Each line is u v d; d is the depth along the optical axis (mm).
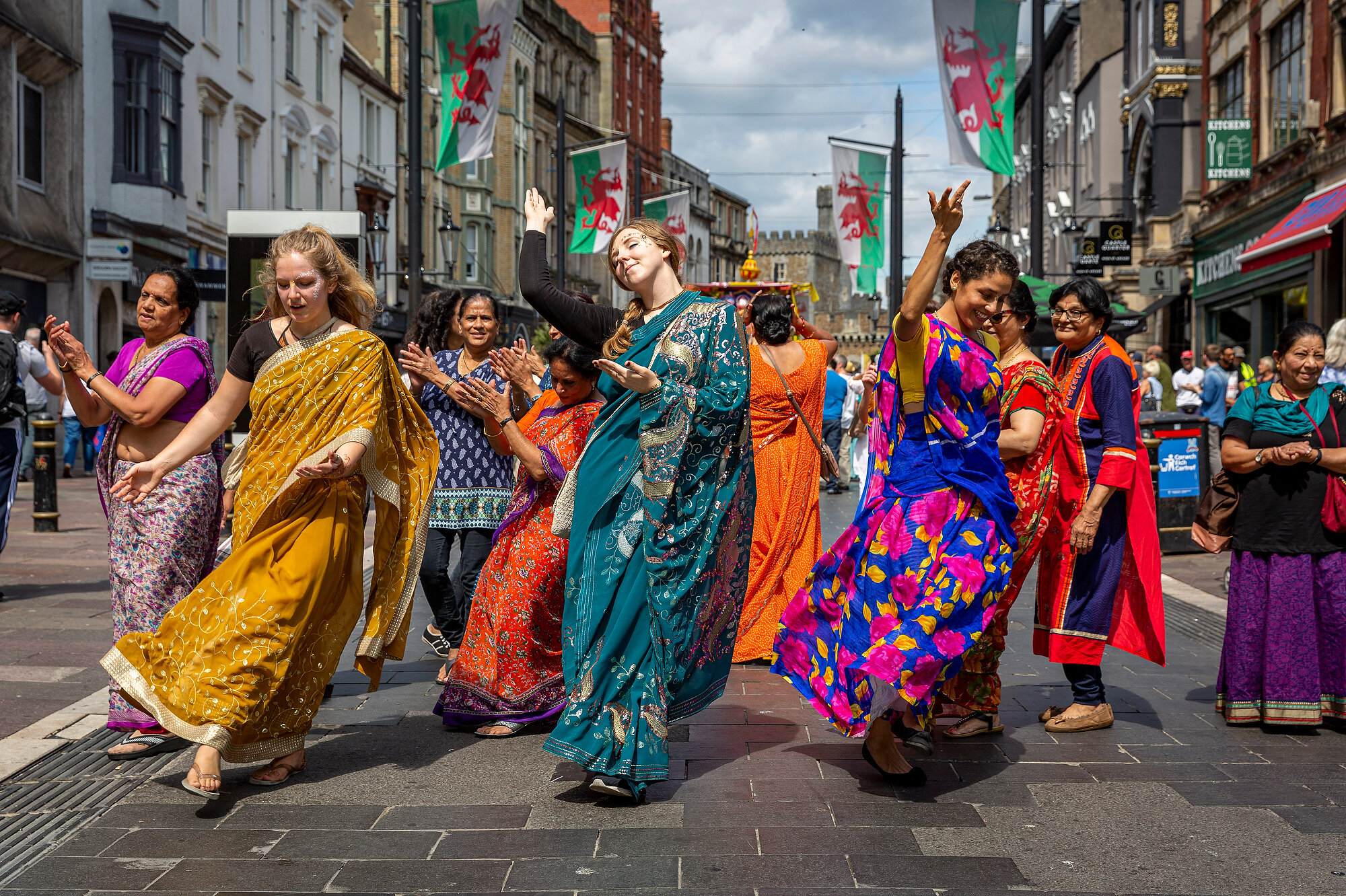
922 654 3850
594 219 26906
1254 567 5000
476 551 5945
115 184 22734
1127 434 4789
